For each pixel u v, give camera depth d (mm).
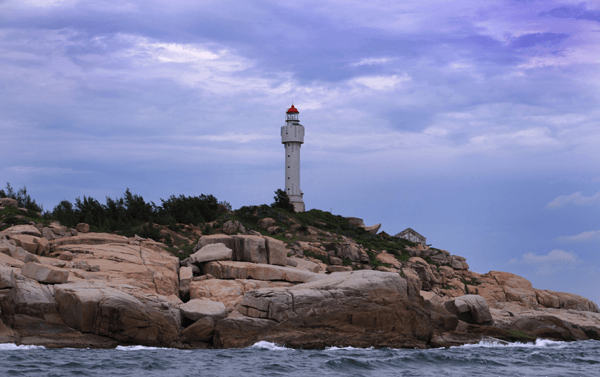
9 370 27484
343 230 99312
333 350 40594
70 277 45031
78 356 33156
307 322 43125
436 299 59656
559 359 38969
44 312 38188
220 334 42344
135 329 39406
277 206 107312
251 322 42812
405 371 32156
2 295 36875
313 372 30359
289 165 120875
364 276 48781
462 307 53719
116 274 48594
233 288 50250
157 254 58094
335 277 49438
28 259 46781
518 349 45438
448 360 36812
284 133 121375
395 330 44781
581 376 31922
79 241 57188
